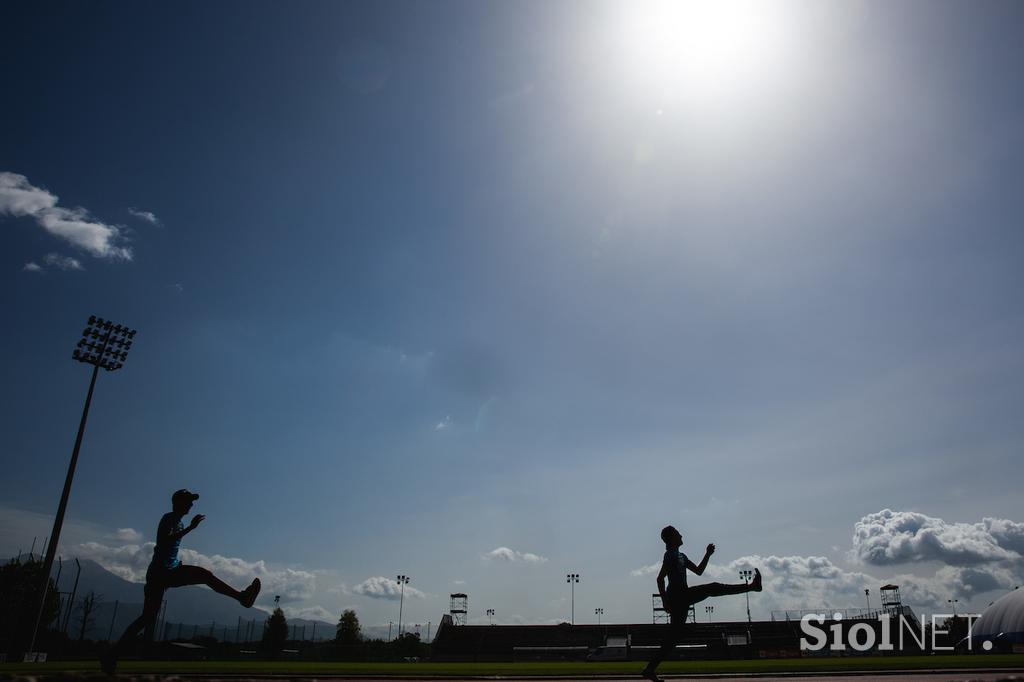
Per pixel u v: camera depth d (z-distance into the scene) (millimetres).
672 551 8156
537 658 89562
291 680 9195
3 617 66188
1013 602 58344
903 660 23188
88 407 36281
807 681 9586
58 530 33406
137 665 22375
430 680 10875
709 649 70312
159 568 6953
